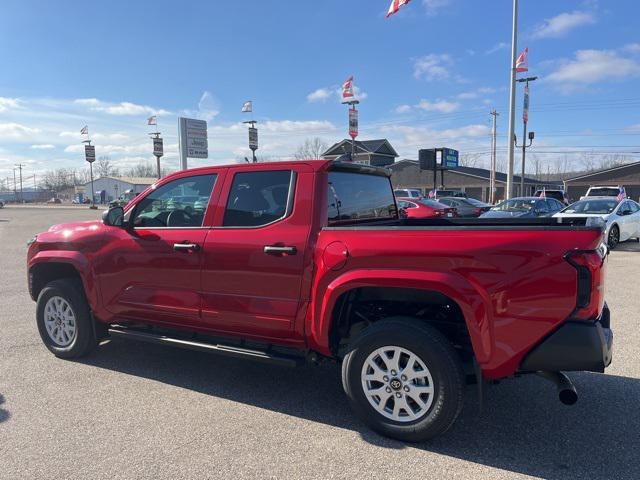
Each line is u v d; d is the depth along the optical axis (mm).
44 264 5246
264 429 3637
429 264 3275
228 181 4203
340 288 3512
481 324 3156
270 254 3838
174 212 4484
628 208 15352
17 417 3828
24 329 6336
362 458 3230
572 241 2990
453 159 41375
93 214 43750
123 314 4738
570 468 3094
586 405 4000
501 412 3893
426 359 3283
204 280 4176
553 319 3020
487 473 3045
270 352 4004
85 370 4863
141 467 3129
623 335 5816
